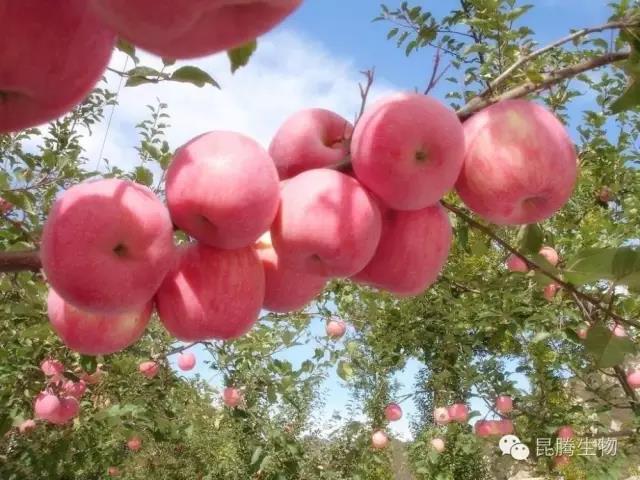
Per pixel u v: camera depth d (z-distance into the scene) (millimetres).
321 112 445
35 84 215
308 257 360
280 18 197
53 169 1186
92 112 1537
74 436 1528
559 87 1230
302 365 1483
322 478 1859
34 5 203
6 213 1044
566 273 450
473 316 1411
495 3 1007
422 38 1279
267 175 346
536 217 402
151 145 919
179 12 170
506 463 1877
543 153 370
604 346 459
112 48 236
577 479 1510
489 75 979
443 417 1724
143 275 328
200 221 344
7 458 1496
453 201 994
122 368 1309
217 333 363
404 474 2164
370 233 351
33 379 1163
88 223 312
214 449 2082
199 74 538
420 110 351
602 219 1396
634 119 1528
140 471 2283
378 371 1847
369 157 352
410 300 1536
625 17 412
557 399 1473
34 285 938
